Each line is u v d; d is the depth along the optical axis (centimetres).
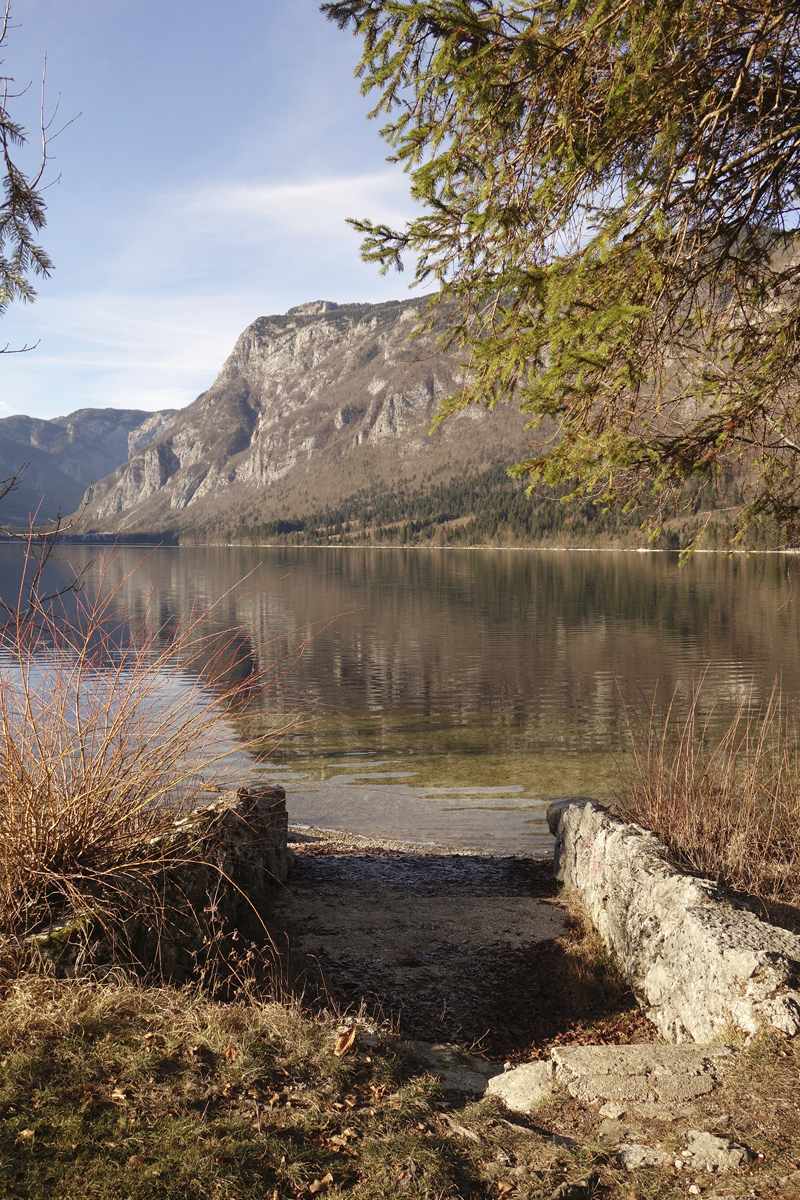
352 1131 285
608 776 1427
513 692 2245
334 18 361
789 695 2045
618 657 2795
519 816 1223
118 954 395
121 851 436
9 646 406
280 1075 322
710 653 2825
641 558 12281
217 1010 363
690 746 747
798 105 330
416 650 3083
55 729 430
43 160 317
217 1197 243
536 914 704
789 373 372
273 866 746
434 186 364
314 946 592
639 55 290
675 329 380
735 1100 311
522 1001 516
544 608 4678
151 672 465
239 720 530
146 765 450
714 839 638
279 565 11806
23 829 402
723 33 304
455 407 408
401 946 608
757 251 382
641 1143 290
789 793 699
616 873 593
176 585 7256
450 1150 283
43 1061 298
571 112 318
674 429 382
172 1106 285
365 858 940
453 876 859
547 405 376
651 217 342
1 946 362
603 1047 361
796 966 388
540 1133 301
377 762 1555
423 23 335
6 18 297
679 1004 438
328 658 2888
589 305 326
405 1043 388
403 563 12150
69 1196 236
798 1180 258
